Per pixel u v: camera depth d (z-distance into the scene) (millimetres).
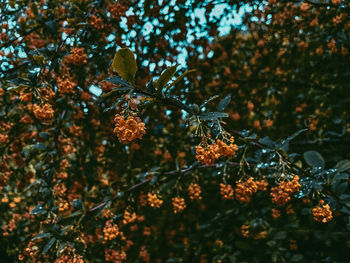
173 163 3479
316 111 3695
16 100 2781
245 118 3984
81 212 2387
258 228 3014
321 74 3660
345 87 3688
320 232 2938
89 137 3268
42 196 2701
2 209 3588
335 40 3094
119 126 1347
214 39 3238
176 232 4105
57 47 2217
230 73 3859
